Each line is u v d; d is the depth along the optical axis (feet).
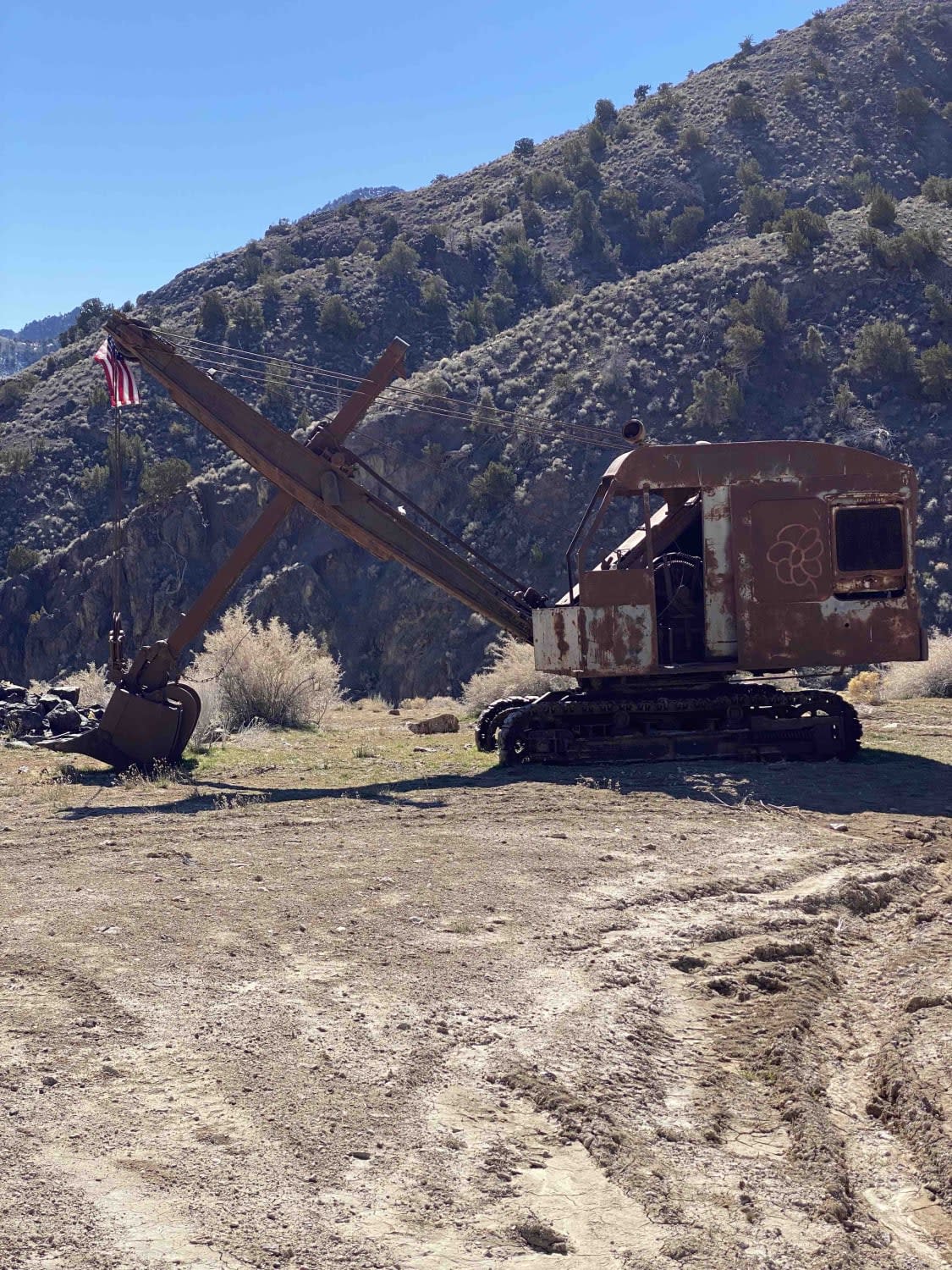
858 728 57.57
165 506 276.62
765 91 472.44
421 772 58.23
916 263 287.48
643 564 58.70
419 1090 20.16
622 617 56.08
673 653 58.54
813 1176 18.03
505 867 36.32
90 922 30.19
